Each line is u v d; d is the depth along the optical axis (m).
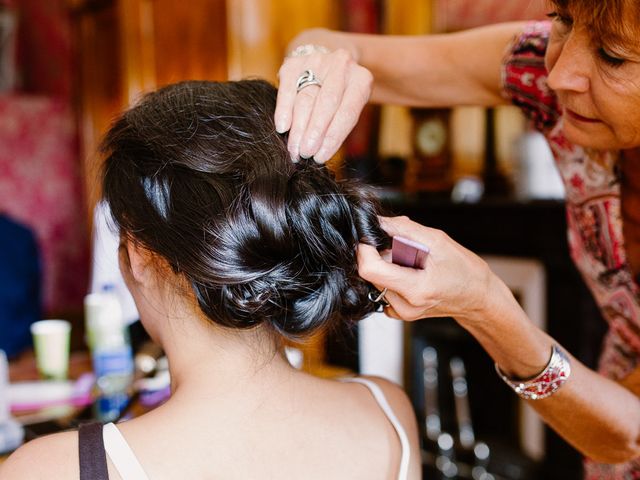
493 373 3.14
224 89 0.75
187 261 0.66
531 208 2.82
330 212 0.70
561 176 1.08
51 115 4.02
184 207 0.66
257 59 2.92
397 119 3.32
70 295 4.19
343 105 0.76
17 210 3.93
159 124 0.70
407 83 1.18
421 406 3.26
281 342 0.74
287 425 0.72
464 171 3.21
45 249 4.05
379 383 0.85
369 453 0.76
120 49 3.46
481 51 1.09
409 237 0.69
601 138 0.79
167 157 0.68
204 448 0.68
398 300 0.69
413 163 3.32
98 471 0.64
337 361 2.26
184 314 0.71
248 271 0.66
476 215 3.09
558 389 0.87
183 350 0.73
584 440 0.94
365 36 1.22
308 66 0.80
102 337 1.51
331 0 3.12
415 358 3.26
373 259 0.63
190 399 0.70
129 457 0.65
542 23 1.04
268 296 0.67
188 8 3.03
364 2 3.25
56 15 3.99
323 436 0.74
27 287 2.33
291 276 0.68
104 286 1.59
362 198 0.73
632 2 0.64
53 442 0.65
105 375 1.49
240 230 0.66
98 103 3.77
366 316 0.78
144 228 0.68
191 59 3.06
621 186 0.99
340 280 0.72
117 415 1.35
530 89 1.04
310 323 0.71
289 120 0.73
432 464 3.08
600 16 0.67
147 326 0.76
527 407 3.01
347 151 3.29
